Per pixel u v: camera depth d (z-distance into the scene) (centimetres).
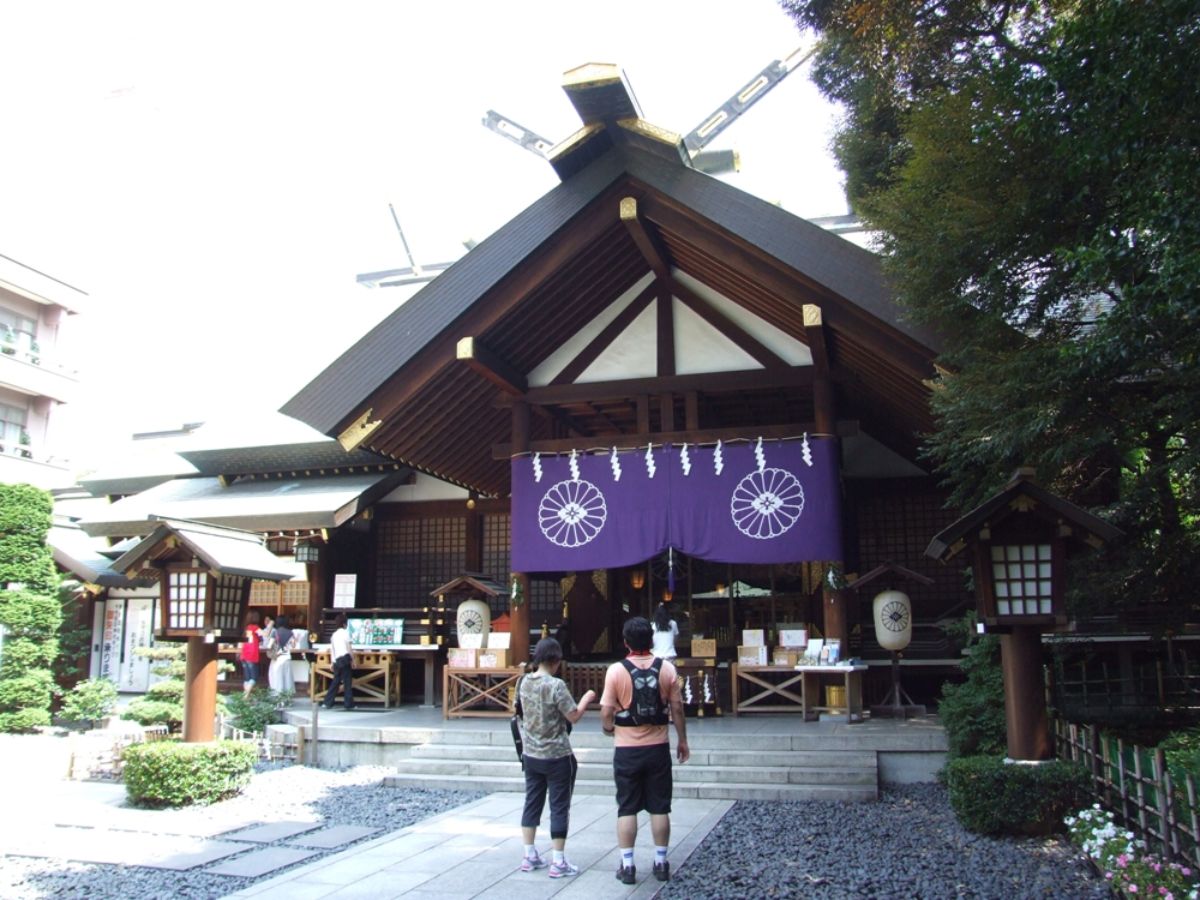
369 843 695
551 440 1309
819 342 1077
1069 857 600
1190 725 940
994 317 702
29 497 1501
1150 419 662
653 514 1191
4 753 1139
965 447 794
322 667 1379
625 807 570
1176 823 520
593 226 1098
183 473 1803
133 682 1733
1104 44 457
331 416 1131
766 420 1534
